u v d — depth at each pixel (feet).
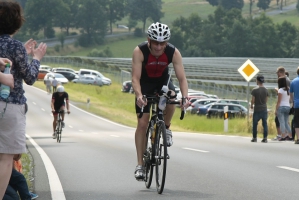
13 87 38.86
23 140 40.06
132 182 66.49
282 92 128.06
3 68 38.27
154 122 59.98
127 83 567.18
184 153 100.53
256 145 116.26
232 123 247.29
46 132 245.65
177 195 56.90
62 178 70.90
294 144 117.19
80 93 545.85
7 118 39.17
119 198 55.83
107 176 72.08
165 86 57.21
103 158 95.71
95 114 367.45
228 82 609.42
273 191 58.34
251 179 66.85
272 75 624.59
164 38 56.39
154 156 59.36
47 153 108.58
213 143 125.08
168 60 58.59
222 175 70.59
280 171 73.51
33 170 79.82
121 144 134.72
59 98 155.22
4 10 39.93
